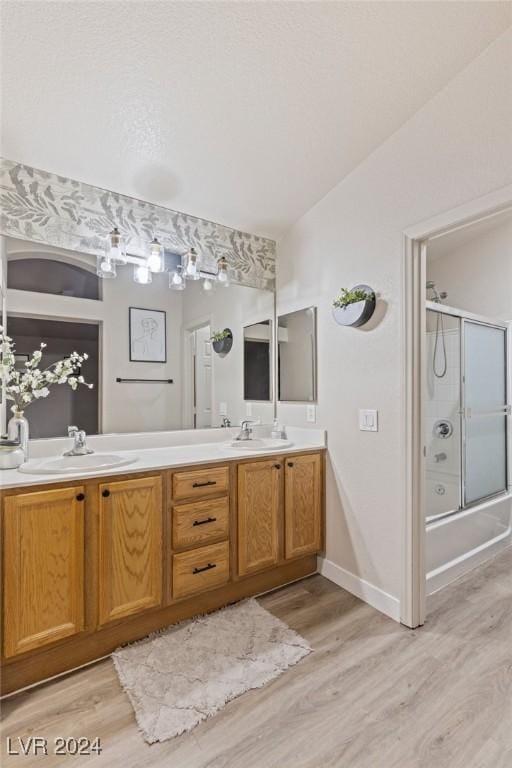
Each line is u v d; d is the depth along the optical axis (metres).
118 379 2.23
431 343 2.83
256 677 1.53
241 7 1.32
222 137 1.88
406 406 1.89
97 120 1.70
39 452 1.96
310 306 2.52
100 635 1.66
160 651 1.68
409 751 1.22
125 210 2.24
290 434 2.69
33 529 1.47
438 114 1.75
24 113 1.63
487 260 3.22
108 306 2.20
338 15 1.38
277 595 2.17
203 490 1.93
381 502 2.02
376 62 1.57
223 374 2.62
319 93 1.69
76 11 1.28
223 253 2.63
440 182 1.75
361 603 2.09
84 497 1.59
